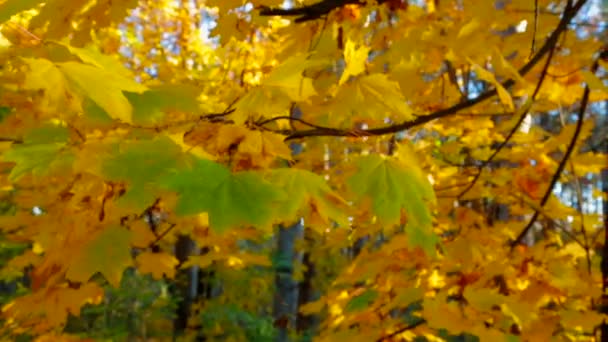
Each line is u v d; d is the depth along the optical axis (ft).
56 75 2.85
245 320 20.29
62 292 5.51
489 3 5.98
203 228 5.47
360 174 4.13
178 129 3.85
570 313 7.05
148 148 3.24
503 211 11.97
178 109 3.50
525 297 7.44
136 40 16.25
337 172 9.10
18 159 3.49
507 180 8.95
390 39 6.87
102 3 4.16
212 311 20.15
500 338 5.40
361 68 3.91
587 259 8.66
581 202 8.81
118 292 18.25
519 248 8.95
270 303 23.06
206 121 3.95
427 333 7.76
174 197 3.04
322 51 5.69
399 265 7.89
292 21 5.78
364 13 5.98
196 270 23.56
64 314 5.47
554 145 8.81
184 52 15.79
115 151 3.39
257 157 3.78
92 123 3.60
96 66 3.14
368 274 7.68
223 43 5.47
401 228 7.91
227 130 3.79
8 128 5.41
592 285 8.13
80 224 4.00
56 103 2.92
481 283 7.22
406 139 8.56
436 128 9.50
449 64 7.84
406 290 7.25
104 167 3.10
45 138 3.74
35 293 5.51
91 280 9.39
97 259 3.83
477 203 10.94
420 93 8.04
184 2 16.60
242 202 2.81
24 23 5.84
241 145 3.76
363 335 7.36
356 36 5.87
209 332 19.85
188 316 22.67
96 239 3.88
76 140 3.99
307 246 20.97
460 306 6.32
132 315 21.57
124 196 2.99
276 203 2.90
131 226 4.96
